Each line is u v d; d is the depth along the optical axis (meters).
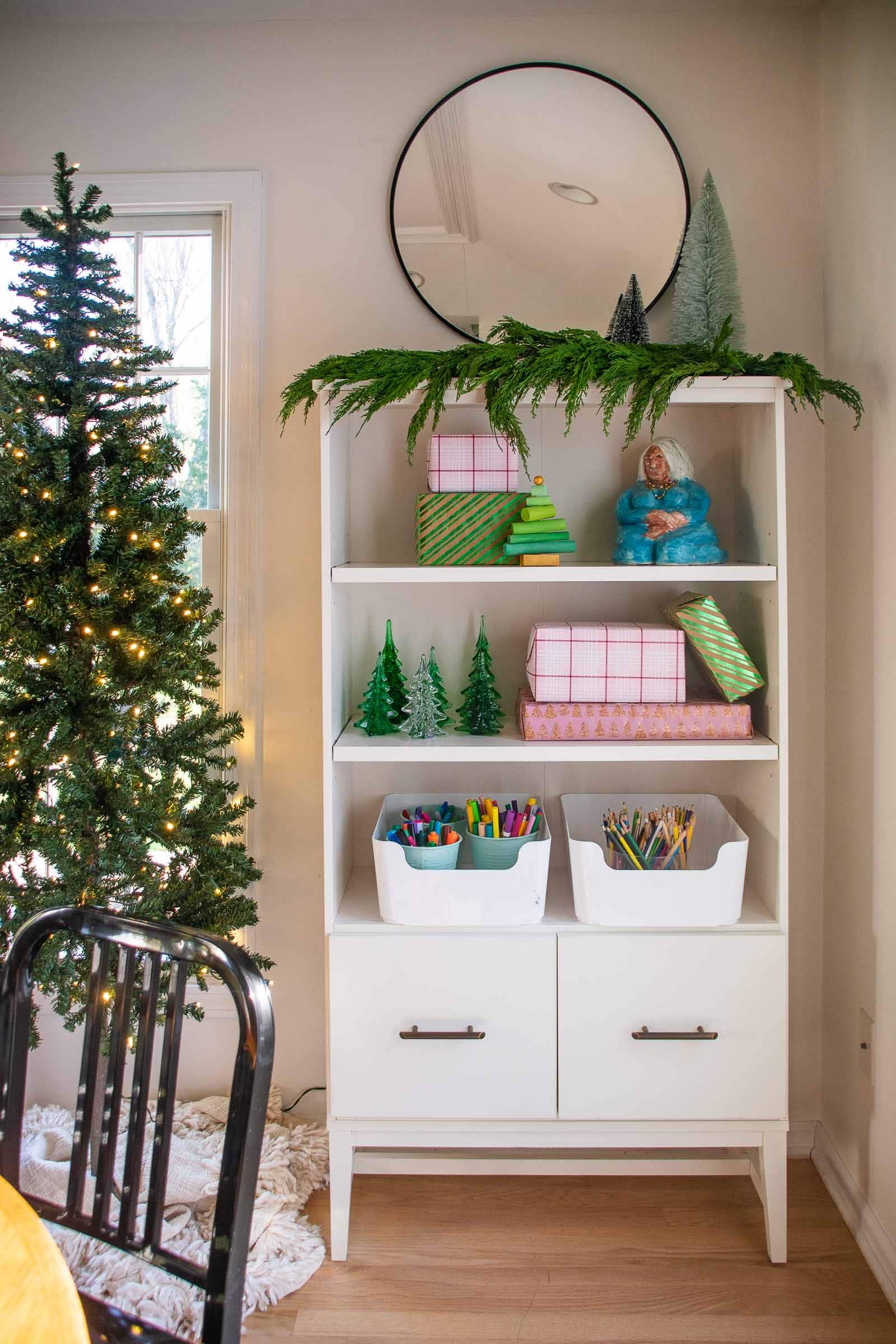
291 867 2.12
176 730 1.79
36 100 2.05
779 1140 1.75
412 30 2.02
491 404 1.69
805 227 2.00
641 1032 1.72
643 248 2.01
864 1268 1.75
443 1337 1.60
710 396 1.71
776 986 1.73
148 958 1.03
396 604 2.08
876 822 1.77
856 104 1.79
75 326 1.69
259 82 2.04
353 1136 1.78
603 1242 1.82
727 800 2.08
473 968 1.74
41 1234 0.77
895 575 1.68
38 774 1.70
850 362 1.86
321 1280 1.73
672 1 1.96
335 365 1.70
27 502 1.63
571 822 2.07
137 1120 1.02
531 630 2.03
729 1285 1.71
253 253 2.04
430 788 2.10
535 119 2.00
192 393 2.14
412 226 2.02
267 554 2.08
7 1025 1.06
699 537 1.79
